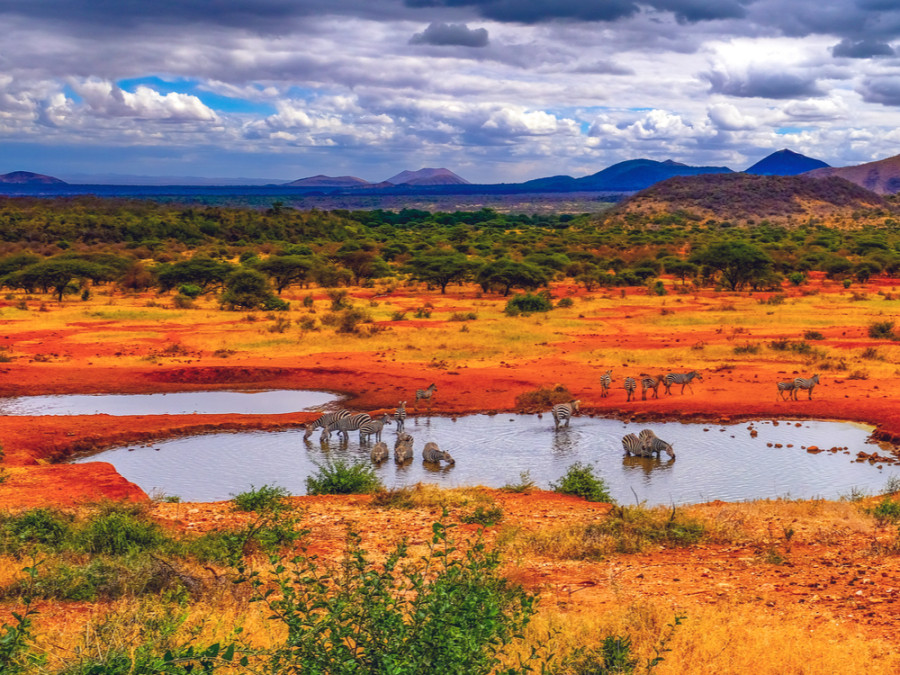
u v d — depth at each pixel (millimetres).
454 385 27375
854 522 11891
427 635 4688
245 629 7023
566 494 15523
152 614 7309
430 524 12516
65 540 10898
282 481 17641
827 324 43688
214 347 35656
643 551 10781
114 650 5672
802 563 9984
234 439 21375
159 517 13203
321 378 29156
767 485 16656
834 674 6301
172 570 8914
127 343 37375
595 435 21172
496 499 14750
